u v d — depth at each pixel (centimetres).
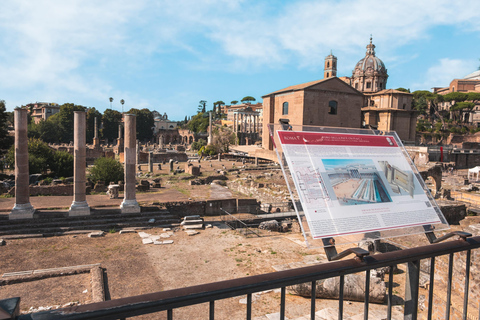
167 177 4428
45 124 11638
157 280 1316
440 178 3859
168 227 2086
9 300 173
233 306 1064
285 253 1619
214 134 8681
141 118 15025
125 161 2188
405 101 7856
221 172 4888
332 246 336
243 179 4219
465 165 6988
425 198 430
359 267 274
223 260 1530
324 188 377
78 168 2044
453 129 10619
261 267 1433
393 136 482
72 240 1783
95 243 1752
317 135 421
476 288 541
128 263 1493
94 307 191
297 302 1073
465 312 355
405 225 391
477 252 541
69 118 12250
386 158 445
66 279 1296
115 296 1177
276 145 390
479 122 11881
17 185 1942
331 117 6531
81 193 2072
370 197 394
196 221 2180
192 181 3944
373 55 10594
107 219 2077
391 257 290
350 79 10988
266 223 2156
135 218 2130
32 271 1357
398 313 954
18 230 1828
